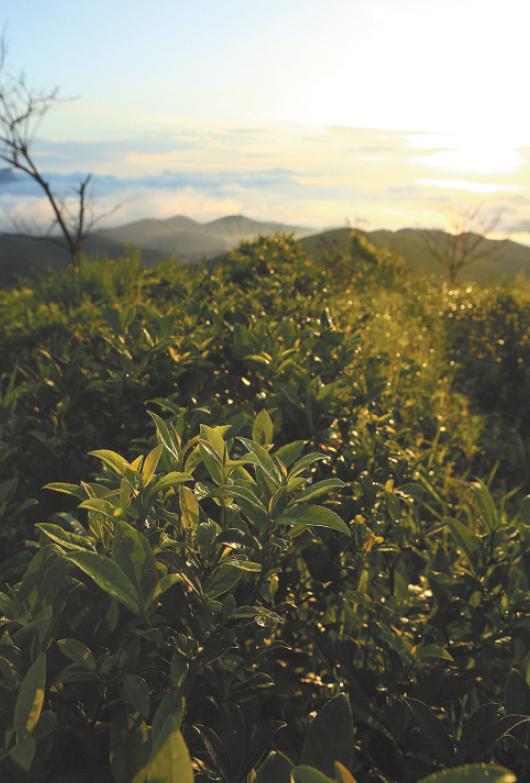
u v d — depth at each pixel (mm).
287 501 1286
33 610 1131
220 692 1363
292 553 1980
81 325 4625
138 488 1287
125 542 1053
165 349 2842
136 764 1009
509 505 3432
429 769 1413
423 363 6422
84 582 1205
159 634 1079
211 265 7289
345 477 2414
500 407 7414
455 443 4855
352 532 2139
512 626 1752
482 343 8406
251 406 2615
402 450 3025
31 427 2885
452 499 3607
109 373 2879
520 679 1245
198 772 1178
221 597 1431
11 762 985
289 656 1961
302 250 7828
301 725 1756
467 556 1849
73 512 2211
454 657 1824
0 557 2109
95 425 2977
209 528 1229
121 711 1076
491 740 1214
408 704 1295
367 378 3475
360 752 1671
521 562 1764
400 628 1970
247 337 3055
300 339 3328
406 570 2533
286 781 952
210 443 1328
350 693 1654
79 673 1054
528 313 8906
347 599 1975
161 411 2730
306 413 2348
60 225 12086
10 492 2121
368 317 5043
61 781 1048
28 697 885
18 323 5051
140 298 5664
